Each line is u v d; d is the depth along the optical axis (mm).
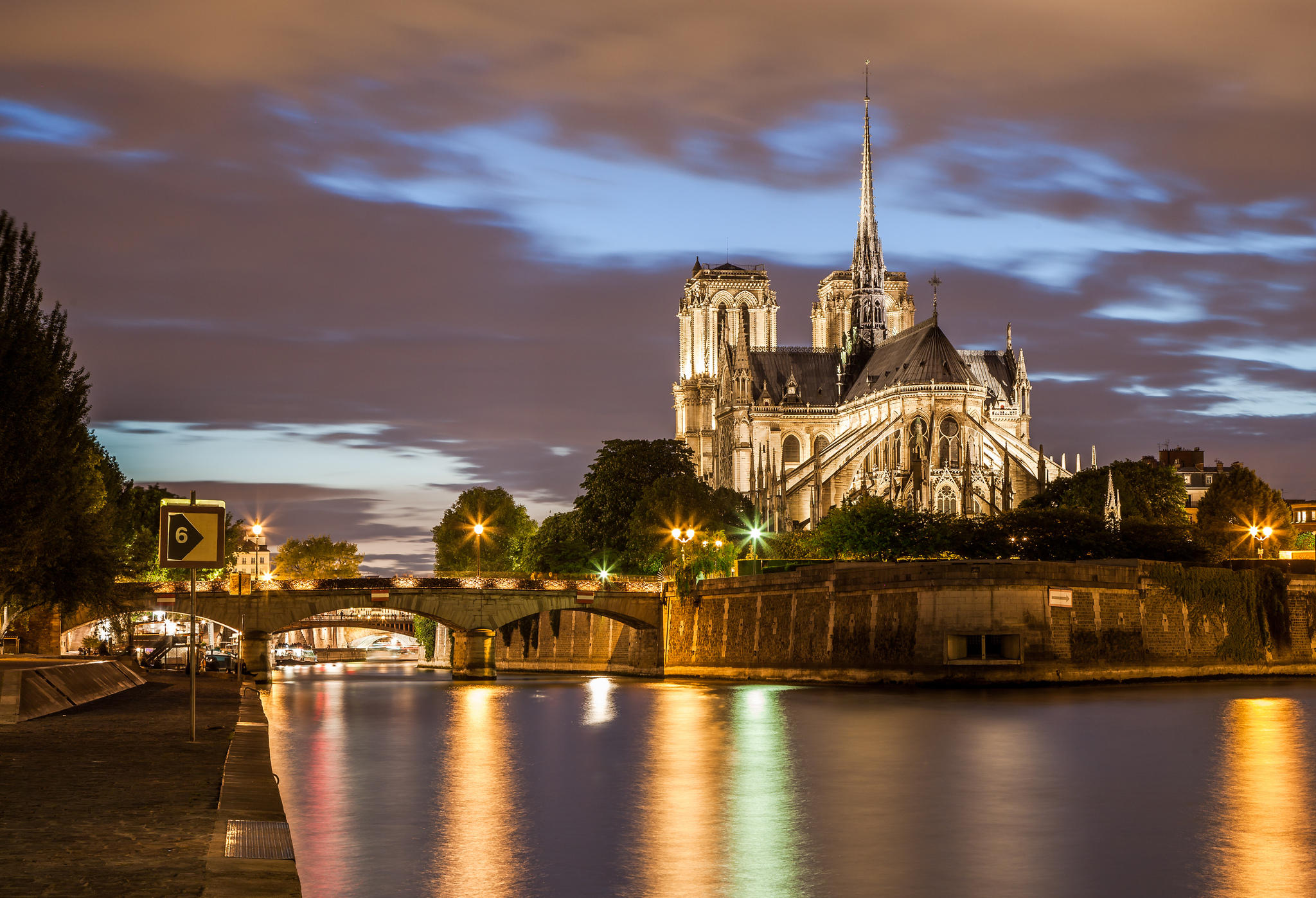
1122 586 125750
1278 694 108875
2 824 32844
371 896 36375
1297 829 47125
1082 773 61250
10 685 65250
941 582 118562
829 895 37000
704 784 58062
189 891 25781
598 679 160375
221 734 57844
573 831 46188
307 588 157750
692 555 167750
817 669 133000
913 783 58250
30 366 73875
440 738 79125
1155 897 37000
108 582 98188
